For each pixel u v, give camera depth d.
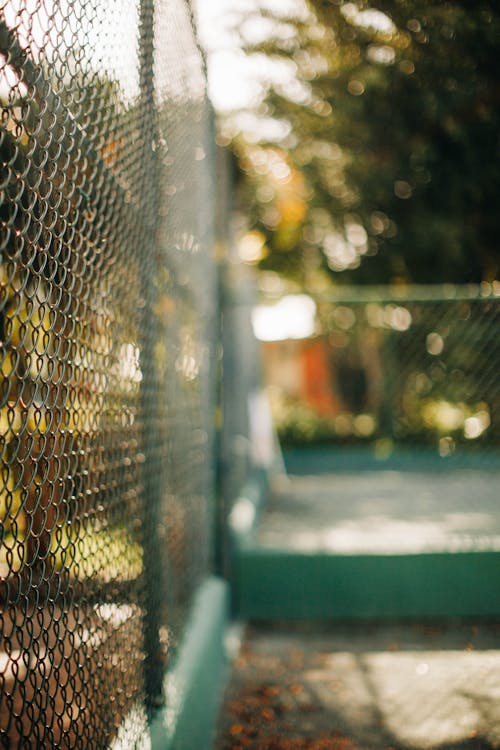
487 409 7.04
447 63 5.04
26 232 1.31
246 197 13.93
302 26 5.72
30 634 1.29
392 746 3.11
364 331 10.31
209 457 4.62
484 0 4.52
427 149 6.94
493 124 5.72
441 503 6.79
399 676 3.95
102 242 1.92
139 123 2.41
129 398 2.24
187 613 3.55
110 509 1.98
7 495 1.20
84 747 1.57
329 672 4.09
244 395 7.15
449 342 7.32
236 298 5.50
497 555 4.98
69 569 1.50
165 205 2.94
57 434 1.45
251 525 5.45
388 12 4.85
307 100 8.06
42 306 1.38
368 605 5.04
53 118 1.47
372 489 8.07
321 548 5.10
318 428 10.44
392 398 8.96
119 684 1.99
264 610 5.09
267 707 3.60
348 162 9.52
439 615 4.99
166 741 2.25
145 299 2.51
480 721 3.30
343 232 11.79
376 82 5.97
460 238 8.04
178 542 3.29
